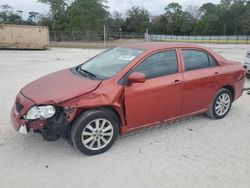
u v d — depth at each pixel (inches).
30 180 133.1
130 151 163.0
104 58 192.4
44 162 149.1
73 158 153.8
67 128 148.6
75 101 145.6
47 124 144.0
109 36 2418.8
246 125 206.7
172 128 197.8
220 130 196.2
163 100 175.5
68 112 144.5
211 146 171.3
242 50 1233.4
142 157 156.4
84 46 1405.0
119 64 170.9
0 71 444.1
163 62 178.2
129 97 160.2
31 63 570.6
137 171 142.4
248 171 144.0
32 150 161.3
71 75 176.2
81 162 149.9
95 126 154.9
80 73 179.5
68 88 153.0
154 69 173.2
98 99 150.1
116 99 155.6
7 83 340.2
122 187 129.2
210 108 209.9
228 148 169.2
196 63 196.5
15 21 3139.8
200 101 199.2
